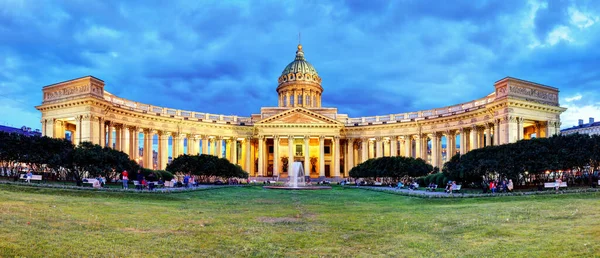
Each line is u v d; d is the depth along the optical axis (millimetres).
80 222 21328
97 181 47562
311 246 18266
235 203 38281
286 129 110688
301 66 133125
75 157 48875
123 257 15305
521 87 75312
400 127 106562
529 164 47906
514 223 22453
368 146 114562
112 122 82688
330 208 34344
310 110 110938
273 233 21141
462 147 90625
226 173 77750
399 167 75125
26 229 18266
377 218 26922
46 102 78750
